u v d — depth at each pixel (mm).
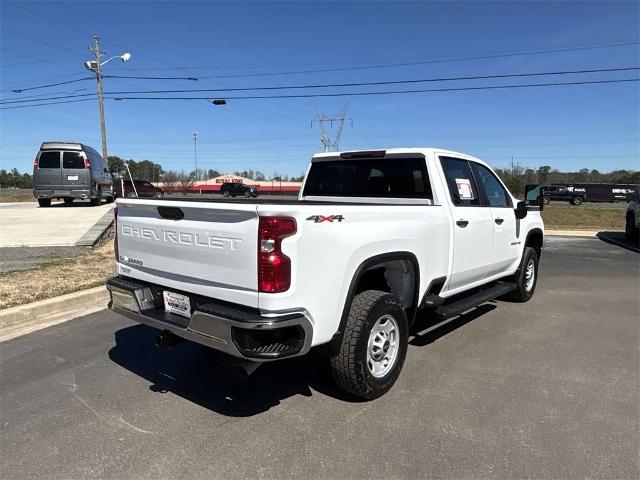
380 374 3920
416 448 3188
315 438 3305
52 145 18891
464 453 3131
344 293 3535
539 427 3463
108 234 12477
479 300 5527
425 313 5094
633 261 11438
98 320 6020
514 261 6641
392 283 4406
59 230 12516
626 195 52156
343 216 3477
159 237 3834
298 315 3178
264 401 3863
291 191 80500
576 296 7605
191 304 3664
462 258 5117
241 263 3227
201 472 2918
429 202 4859
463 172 5387
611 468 2975
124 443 3236
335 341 3580
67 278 7449
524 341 5352
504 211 6086
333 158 5566
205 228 3434
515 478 2871
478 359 4785
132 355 4844
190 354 4875
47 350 4973
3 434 3340
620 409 3746
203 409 3725
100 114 33406
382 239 3818
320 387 4125
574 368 4574
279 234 3100
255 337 3215
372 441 3270
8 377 4297
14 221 14266
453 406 3781
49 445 3207
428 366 4594
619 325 6020
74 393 3988
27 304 6191
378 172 5242
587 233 18078
